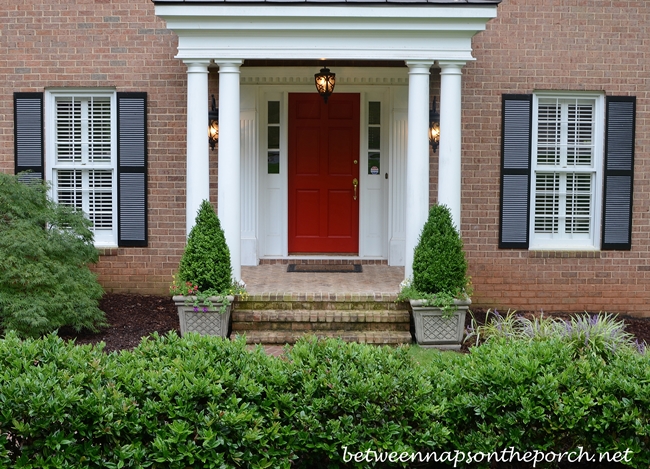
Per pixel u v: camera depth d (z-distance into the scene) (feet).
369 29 26.94
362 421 13.74
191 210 27.86
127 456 12.94
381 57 27.35
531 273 32.42
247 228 34.63
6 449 13.17
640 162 32.32
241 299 27.96
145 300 31.89
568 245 33.01
